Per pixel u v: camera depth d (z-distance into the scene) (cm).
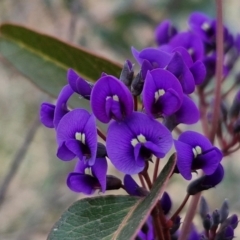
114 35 50
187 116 22
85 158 21
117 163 21
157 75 21
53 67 28
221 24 25
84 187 22
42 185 58
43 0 54
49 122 23
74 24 45
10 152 66
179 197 53
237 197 51
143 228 23
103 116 21
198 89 27
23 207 59
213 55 27
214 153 21
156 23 50
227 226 24
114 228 21
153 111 21
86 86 22
